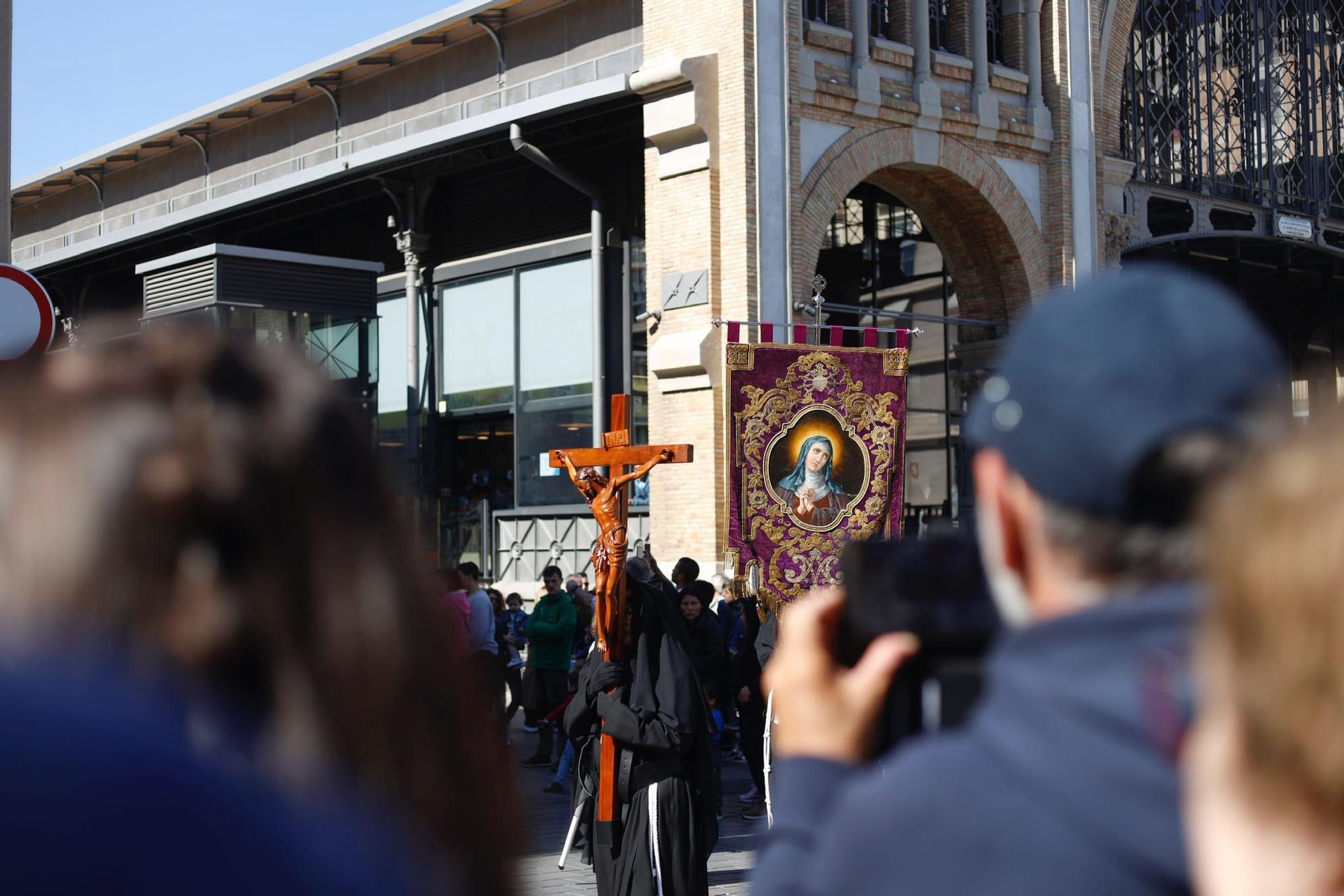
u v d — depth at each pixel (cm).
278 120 2866
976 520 169
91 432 106
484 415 2583
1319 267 3103
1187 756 124
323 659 107
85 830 85
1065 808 127
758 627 1394
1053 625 135
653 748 739
